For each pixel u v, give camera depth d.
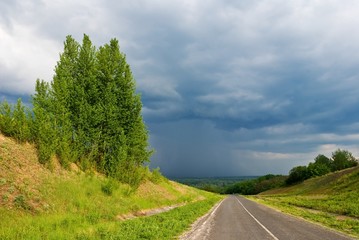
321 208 35.12
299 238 13.77
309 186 90.94
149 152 32.09
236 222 20.69
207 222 20.52
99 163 28.73
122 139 28.83
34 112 21.78
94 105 27.47
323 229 17.14
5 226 12.55
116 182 26.16
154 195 35.06
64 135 23.70
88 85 27.66
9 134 21.11
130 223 16.81
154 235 13.34
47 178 19.77
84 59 27.67
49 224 13.84
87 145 26.81
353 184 56.91
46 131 21.39
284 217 24.88
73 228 13.88
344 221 21.83
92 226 14.60
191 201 47.47
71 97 26.19
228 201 58.84
